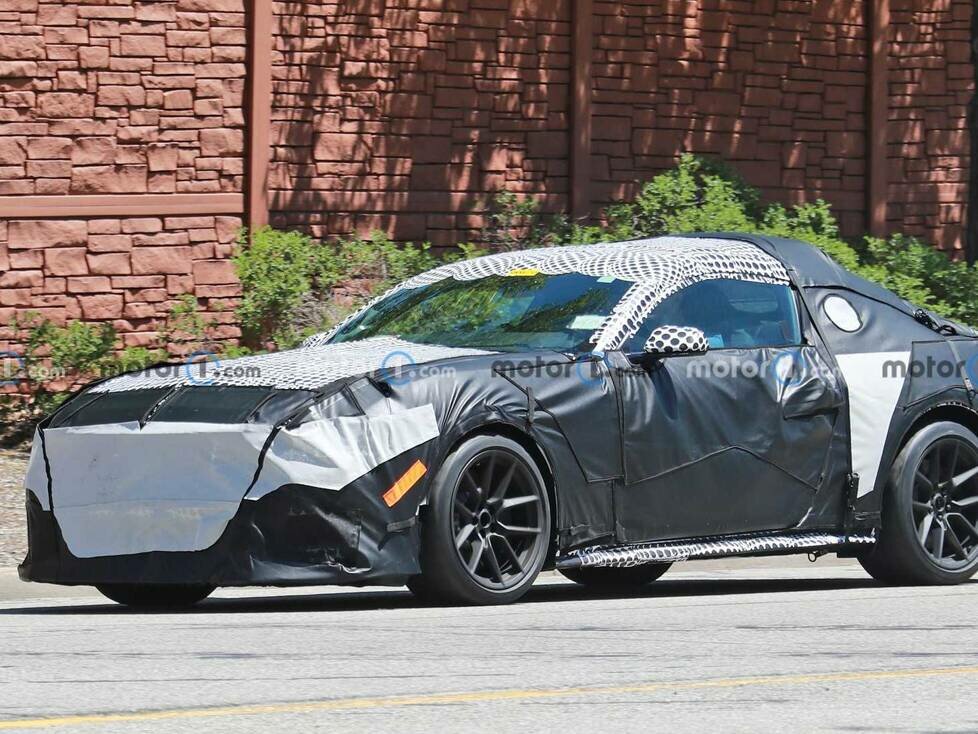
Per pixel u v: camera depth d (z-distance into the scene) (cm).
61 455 964
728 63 2284
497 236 2103
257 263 1917
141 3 1942
